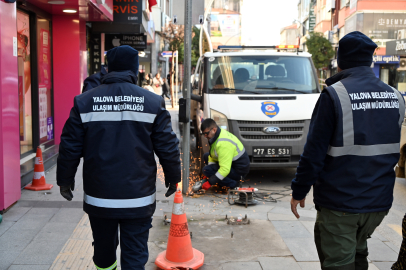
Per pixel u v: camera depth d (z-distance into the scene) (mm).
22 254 3939
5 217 5008
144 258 2883
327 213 2604
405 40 27375
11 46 5293
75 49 9711
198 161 8562
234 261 3904
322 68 40625
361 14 33438
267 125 7227
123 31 12500
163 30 34781
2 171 5062
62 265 3715
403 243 2723
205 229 4789
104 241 2902
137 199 2744
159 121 2803
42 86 8984
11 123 5320
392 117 2600
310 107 7430
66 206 5488
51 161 8047
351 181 2531
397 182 7820
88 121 2734
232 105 7355
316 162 2566
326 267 2607
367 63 2676
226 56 8055
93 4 8320
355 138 2520
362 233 2646
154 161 2895
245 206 5852
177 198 3746
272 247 4254
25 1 7578
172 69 23203
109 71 2918
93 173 2730
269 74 7914
